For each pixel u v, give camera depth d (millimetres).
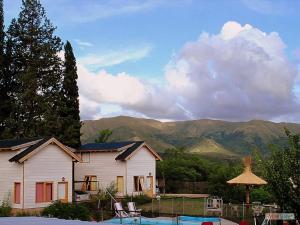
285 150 17016
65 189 39219
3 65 56625
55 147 38656
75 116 56344
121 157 47000
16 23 57531
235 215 31906
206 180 58625
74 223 13016
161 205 41188
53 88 56781
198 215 33094
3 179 37688
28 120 54344
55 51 57156
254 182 32312
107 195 41906
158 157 50844
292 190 16500
